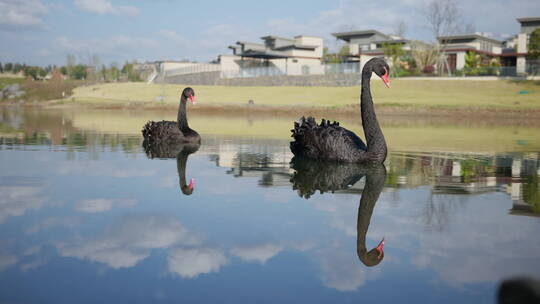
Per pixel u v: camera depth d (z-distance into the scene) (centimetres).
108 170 559
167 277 231
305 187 465
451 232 311
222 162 632
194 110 2609
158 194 426
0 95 4659
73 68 9369
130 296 209
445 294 214
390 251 273
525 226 325
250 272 239
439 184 485
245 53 5344
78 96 4272
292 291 216
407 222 336
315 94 3419
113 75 8881
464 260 258
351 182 494
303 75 4438
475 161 652
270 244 284
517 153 743
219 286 221
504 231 312
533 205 390
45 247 275
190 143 858
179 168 579
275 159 662
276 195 426
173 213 357
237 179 507
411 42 4544
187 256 262
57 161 629
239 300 206
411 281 229
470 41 4997
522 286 102
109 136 1012
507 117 2039
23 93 4712
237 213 360
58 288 217
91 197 411
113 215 350
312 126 666
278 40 6194
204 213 358
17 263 249
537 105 2358
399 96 2988
